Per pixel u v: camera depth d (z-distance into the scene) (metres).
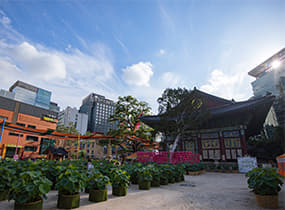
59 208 4.75
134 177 9.63
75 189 4.81
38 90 150.25
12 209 4.57
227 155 20.59
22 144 48.88
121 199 6.03
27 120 52.06
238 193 7.15
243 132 20.02
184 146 24.41
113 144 32.28
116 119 32.94
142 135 31.03
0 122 17.12
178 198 6.24
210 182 11.00
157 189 8.23
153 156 18.56
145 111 33.06
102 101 157.25
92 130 144.88
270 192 4.96
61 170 5.04
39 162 8.45
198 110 20.05
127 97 32.50
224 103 23.17
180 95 19.33
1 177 5.48
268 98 15.95
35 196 4.21
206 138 22.80
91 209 4.77
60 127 64.50
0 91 129.50
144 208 4.95
